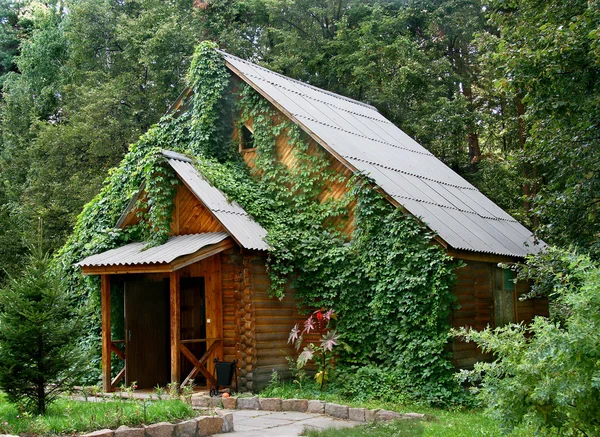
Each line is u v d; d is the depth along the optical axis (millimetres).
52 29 39625
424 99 33375
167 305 17000
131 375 15875
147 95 33750
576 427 6965
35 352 10539
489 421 11406
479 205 20078
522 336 7527
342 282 15797
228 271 15695
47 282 10875
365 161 17156
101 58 37344
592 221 15117
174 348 14445
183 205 16672
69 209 31344
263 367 15469
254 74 19984
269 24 37969
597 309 6691
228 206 16359
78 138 32594
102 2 37750
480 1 33688
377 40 34250
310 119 18344
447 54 36250
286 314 16297
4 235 30516
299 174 17750
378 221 15609
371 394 14438
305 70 35750
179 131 20156
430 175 19953
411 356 14508
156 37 33031
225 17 37719
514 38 15750
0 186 36375
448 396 13898
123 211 17625
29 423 9367
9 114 37938
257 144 18750
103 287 15969
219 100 19594
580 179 14914
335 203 16797
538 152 15914
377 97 33062
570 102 14539
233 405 13531
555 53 13875
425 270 14562
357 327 15625
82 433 9219
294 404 13203
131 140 32250
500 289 18000
